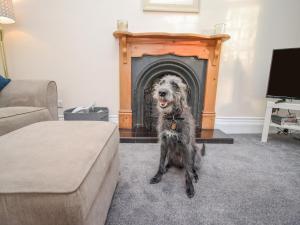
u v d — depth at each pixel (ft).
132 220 3.02
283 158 5.54
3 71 7.27
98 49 7.28
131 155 5.55
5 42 7.02
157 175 4.19
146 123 7.72
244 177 4.42
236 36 7.36
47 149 2.36
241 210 3.31
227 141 6.73
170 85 3.90
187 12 7.07
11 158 2.10
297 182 4.25
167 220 3.05
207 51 7.16
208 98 7.57
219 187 4.00
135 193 3.73
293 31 7.45
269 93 7.01
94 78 7.52
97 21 7.06
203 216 3.15
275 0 7.16
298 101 7.46
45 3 6.82
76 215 1.71
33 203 1.64
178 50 7.09
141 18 7.08
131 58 7.16
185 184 4.08
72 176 1.82
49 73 7.37
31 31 7.00
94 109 7.27
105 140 2.87
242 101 7.95
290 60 6.50
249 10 7.20
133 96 7.56
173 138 3.85
